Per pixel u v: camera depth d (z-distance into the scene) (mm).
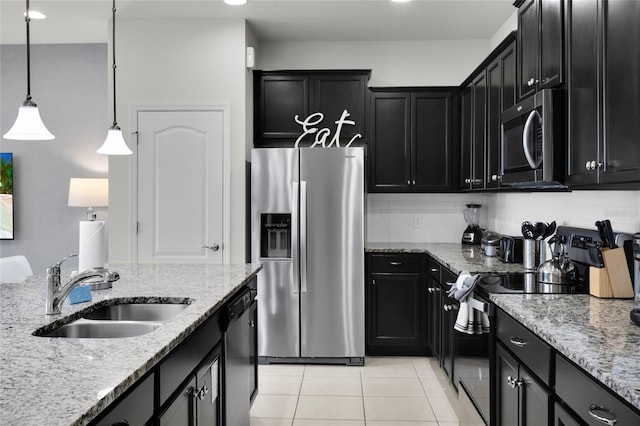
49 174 4660
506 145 2773
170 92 3953
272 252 3973
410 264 4074
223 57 3938
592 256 2367
